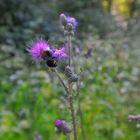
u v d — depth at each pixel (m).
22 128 5.76
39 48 2.23
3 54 8.74
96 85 6.70
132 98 7.22
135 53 9.30
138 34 11.02
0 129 5.72
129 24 12.18
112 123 6.02
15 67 8.19
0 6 10.90
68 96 2.27
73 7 12.53
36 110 6.27
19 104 6.71
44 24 10.73
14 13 10.96
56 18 11.62
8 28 10.35
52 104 6.27
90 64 5.99
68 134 2.39
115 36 9.88
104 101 6.38
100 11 13.50
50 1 12.41
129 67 8.59
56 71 2.25
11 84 7.73
